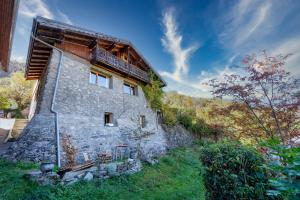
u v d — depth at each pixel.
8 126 11.09
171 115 14.78
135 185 5.66
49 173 4.76
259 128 4.19
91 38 8.70
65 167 5.89
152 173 7.14
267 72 3.94
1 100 16.08
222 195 2.71
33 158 5.66
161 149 11.66
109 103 9.36
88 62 8.84
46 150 6.04
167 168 8.29
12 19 4.62
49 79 7.07
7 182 4.13
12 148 5.94
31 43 7.39
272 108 3.89
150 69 13.36
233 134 4.63
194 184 6.42
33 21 6.61
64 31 7.28
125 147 9.05
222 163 2.76
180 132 15.03
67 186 4.64
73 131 7.11
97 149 7.75
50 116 6.66
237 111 4.56
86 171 5.50
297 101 3.62
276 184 1.47
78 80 8.07
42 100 6.67
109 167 6.11
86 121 7.82
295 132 3.56
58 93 7.13
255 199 2.42
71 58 8.10
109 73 9.93
